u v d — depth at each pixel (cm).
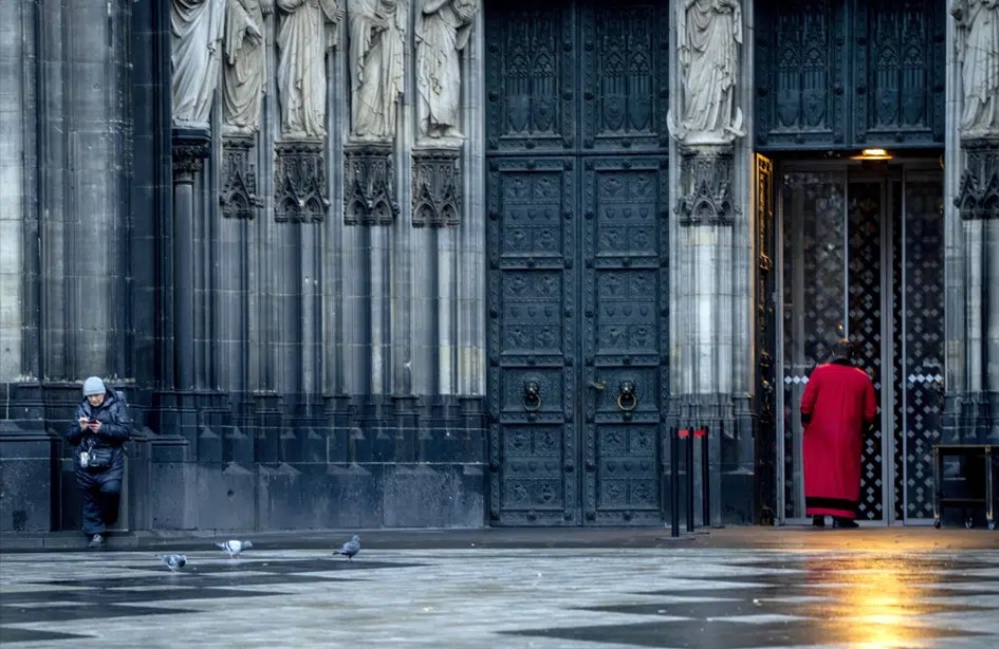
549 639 2220
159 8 5253
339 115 6075
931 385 6538
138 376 5278
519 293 6391
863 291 6544
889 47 6309
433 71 6184
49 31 4841
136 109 5238
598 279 6372
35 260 4800
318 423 6012
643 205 6362
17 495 4747
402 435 6175
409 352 6200
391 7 6112
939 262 6494
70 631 2322
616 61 6381
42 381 4841
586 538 5169
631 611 2589
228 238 5716
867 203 6531
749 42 6262
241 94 5725
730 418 6228
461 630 2331
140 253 5259
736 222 6250
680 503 6250
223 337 5697
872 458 6581
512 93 6391
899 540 4903
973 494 6047
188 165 5475
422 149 6200
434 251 6219
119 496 4725
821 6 6328
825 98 6322
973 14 6038
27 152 4781
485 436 6303
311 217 5994
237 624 2414
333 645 2166
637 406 6356
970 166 6056
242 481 5681
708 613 2558
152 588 3028
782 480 6462
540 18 6397
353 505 6066
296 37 5928
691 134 6203
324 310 6038
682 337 6244
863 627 2356
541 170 6372
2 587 3070
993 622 2420
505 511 6369
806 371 6531
